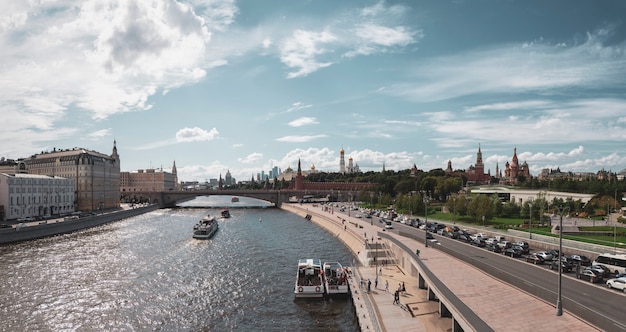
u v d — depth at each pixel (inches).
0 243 5167.3
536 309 1797.5
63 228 6318.9
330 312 2770.7
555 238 3791.8
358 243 4793.3
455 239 4279.0
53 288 3297.2
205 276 3686.0
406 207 7519.7
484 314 1748.3
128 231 6550.2
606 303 1879.9
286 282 3494.1
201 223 6466.5
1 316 2711.6
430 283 2363.4
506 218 5969.5
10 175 6648.6
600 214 5561.0
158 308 2878.9
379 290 2915.8
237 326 2566.4
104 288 3309.5
